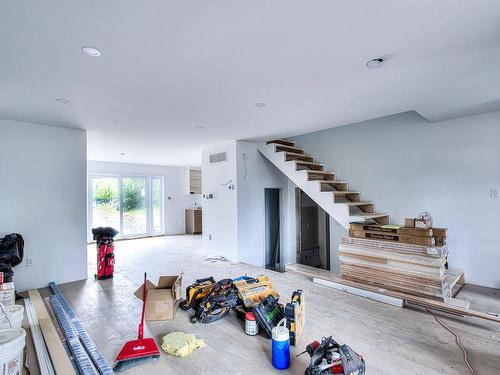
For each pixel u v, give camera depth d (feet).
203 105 10.72
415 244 10.49
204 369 6.76
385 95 9.86
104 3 4.96
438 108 11.30
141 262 17.74
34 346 7.59
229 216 18.01
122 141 17.38
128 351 7.07
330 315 9.60
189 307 9.86
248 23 5.68
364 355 7.24
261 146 18.43
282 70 7.87
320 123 13.64
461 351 7.42
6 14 5.18
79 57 6.93
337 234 17.24
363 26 5.85
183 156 23.67
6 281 10.67
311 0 4.99
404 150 14.33
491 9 5.29
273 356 6.82
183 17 5.43
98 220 26.30
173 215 31.01
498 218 11.73
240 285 9.84
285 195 20.43
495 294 11.18
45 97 9.57
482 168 12.09
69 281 13.67
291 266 14.82
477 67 7.72
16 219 12.37
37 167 12.93
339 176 17.06
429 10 5.33
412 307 10.28
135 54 6.84
